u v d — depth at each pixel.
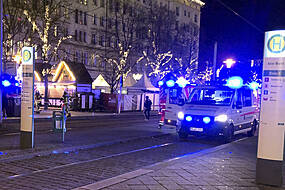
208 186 4.98
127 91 27.67
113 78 33.72
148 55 42.91
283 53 4.91
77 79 26.70
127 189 4.61
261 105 5.16
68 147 8.38
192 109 11.05
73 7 42.50
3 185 5.03
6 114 17.08
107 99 27.22
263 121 5.16
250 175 5.81
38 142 9.07
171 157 8.11
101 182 4.91
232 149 8.77
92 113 24.33
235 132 11.52
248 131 13.39
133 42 40.47
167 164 6.40
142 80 31.08
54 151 7.86
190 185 4.98
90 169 6.35
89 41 45.44
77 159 7.29
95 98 26.91
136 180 5.10
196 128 10.70
